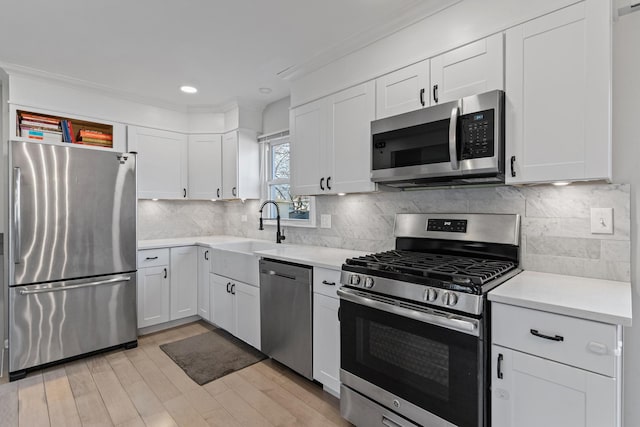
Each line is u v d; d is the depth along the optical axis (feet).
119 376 7.79
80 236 8.52
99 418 6.23
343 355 6.10
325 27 6.91
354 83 7.44
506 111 5.18
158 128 11.57
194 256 11.37
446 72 5.88
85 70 8.96
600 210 5.18
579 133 4.56
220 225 14.02
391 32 6.70
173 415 6.34
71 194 8.38
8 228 7.63
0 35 7.14
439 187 7.06
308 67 8.45
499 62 5.24
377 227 8.27
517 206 6.02
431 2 5.91
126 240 9.29
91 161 8.68
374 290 5.52
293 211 11.16
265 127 12.20
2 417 6.25
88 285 8.61
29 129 9.07
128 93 10.65
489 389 4.45
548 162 4.81
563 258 5.52
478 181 6.00
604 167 4.38
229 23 6.75
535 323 4.01
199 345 9.54
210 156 12.30
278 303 7.92
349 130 7.55
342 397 6.10
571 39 4.61
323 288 6.85
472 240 6.41
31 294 7.84
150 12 6.34
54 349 8.14
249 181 11.98
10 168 7.60
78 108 9.87
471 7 5.58
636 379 4.95
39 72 8.94
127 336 9.27
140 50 7.87
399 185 7.15
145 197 11.28
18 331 7.69
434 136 5.83
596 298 4.09
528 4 4.97
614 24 5.02
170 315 10.77
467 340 4.45
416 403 5.00
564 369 3.81
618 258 5.04
